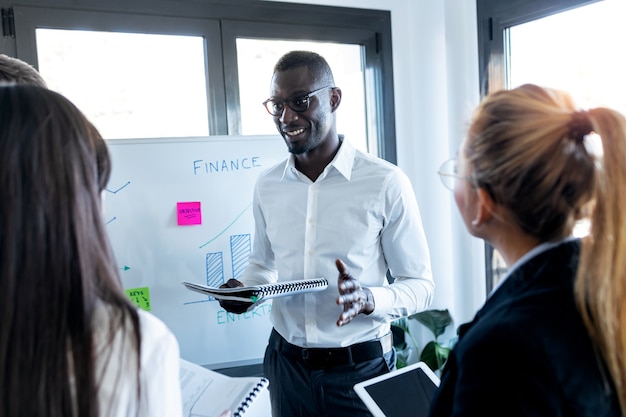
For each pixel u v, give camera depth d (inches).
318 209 56.9
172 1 78.6
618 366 21.9
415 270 57.2
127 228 66.6
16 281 18.5
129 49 78.1
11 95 20.3
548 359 20.9
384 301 51.6
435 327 91.5
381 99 96.7
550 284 22.9
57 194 19.2
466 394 22.1
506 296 24.2
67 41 74.2
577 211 23.3
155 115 81.0
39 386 18.5
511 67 83.7
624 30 65.2
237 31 83.5
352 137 98.3
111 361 20.3
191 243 69.3
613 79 67.0
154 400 21.9
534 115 23.3
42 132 19.6
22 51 70.6
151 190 67.4
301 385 55.8
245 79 86.6
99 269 20.6
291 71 53.4
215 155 70.0
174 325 69.1
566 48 73.1
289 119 53.8
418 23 95.6
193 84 83.0
